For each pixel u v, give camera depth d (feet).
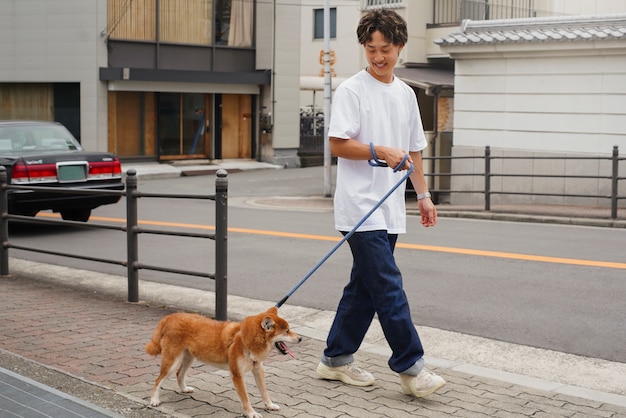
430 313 24.35
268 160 93.66
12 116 84.84
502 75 55.26
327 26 64.34
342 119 15.65
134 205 24.95
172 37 85.35
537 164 54.08
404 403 15.79
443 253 34.60
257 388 16.61
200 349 15.10
